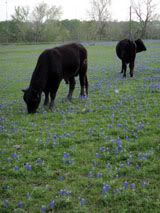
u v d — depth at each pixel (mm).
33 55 50000
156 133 9391
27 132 10008
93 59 37719
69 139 9086
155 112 11617
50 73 12906
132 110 12016
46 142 8969
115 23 109062
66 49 13898
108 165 7344
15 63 39188
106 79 20484
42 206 5770
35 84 12516
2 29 101875
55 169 7348
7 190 6461
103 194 6137
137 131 9539
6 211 5746
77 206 5816
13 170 7258
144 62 29234
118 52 21484
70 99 14578
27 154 8211
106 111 12102
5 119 11719
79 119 11211
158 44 60875
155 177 6785
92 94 15664
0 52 58531
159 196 6059
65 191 6242
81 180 6750
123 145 8492
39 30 102875
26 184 6730
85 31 111438
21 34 102562
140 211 5648
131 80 19297
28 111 12461
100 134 9422
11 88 20172
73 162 7555
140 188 6340
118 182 6605
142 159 7559
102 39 102750
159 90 15469
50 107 13008
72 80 14625
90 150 8344
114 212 5656
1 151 8508
